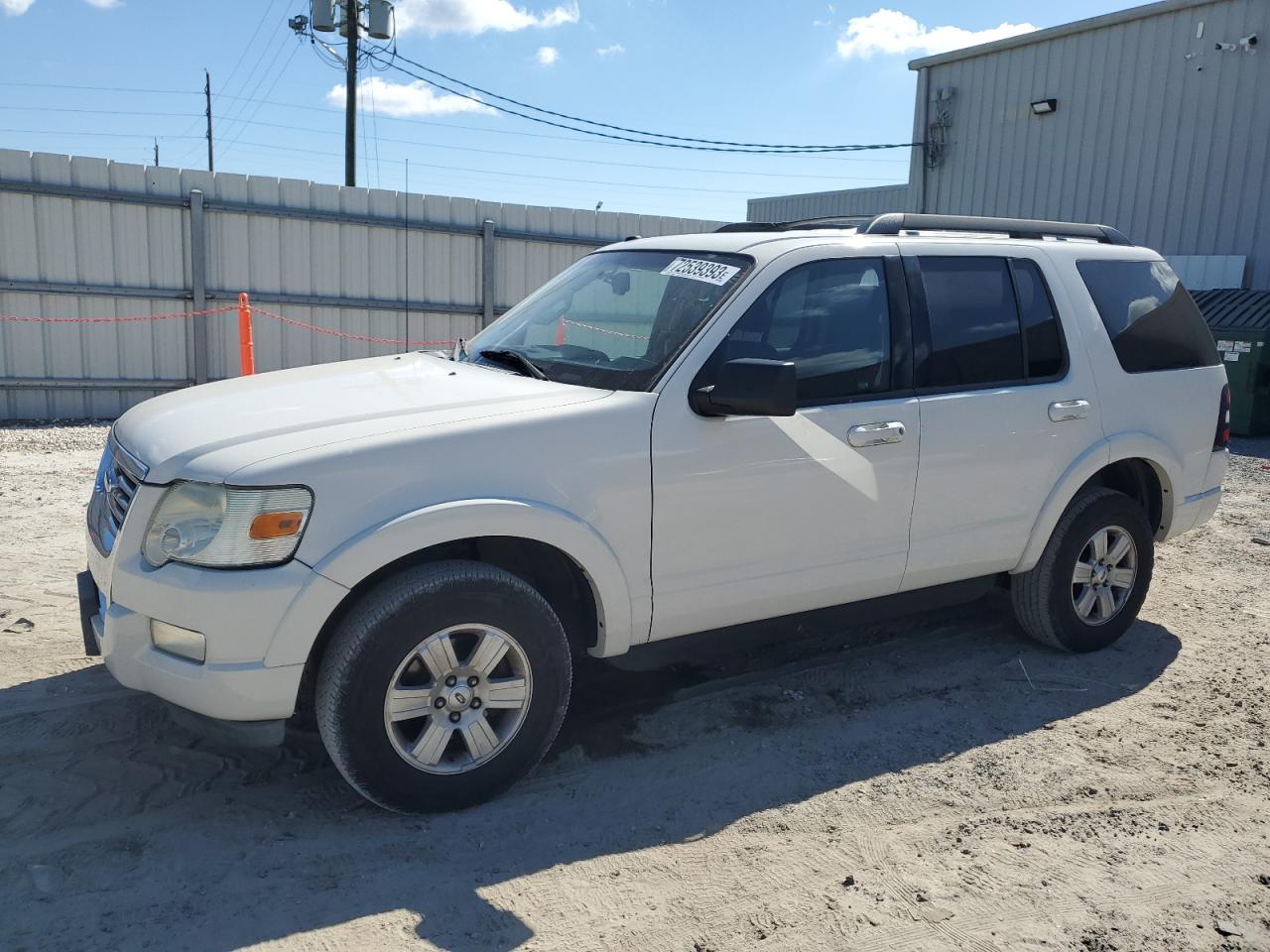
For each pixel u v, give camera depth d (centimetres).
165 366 1278
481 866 312
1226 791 369
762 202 3534
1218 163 1653
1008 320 450
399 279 1402
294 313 1341
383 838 324
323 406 350
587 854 322
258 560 301
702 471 365
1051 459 456
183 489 311
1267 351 1253
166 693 314
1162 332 506
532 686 344
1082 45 1833
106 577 331
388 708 320
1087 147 1839
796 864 319
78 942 269
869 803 358
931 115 2122
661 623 370
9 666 443
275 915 284
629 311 407
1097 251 494
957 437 424
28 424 1184
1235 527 779
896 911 294
